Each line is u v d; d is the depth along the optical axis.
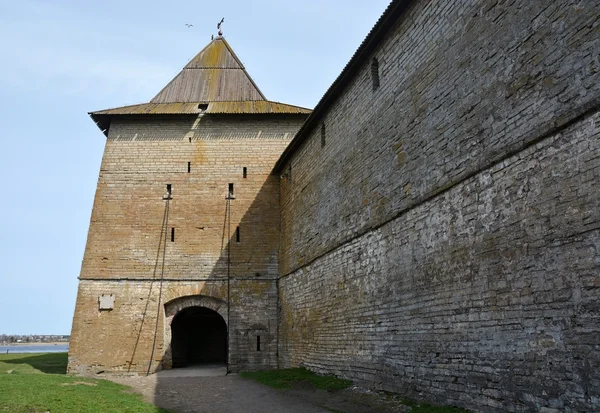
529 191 8.08
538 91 8.02
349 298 14.74
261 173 23.84
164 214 22.88
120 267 21.98
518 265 8.19
